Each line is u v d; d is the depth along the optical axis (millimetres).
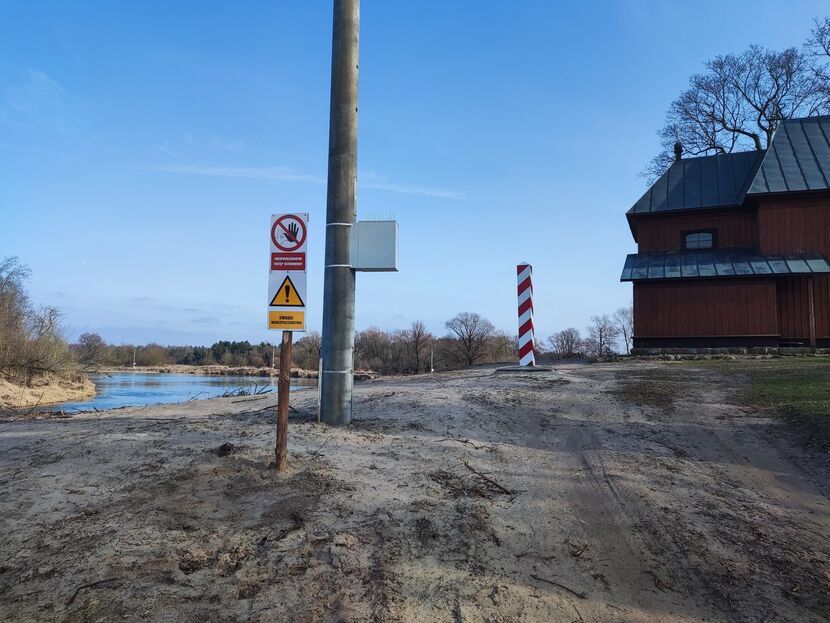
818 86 35062
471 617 3545
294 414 8891
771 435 7934
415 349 59406
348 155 8312
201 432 7508
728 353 21312
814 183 22250
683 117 40031
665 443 7598
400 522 4766
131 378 55844
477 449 7074
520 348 15250
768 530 4988
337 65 8391
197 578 3869
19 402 22984
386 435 7508
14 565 4023
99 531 4477
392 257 8094
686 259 23578
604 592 3938
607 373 14945
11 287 28984
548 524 4953
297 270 6062
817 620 3654
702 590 3996
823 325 21625
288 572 3965
